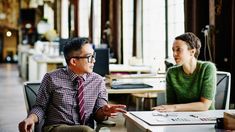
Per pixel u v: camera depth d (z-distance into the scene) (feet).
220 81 12.41
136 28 26.89
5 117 22.90
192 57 10.38
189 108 9.59
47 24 50.55
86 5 42.63
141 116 8.55
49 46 37.99
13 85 40.65
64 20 54.29
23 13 75.15
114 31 30.35
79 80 9.68
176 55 10.32
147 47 26.03
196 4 17.54
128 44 29.17
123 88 13.75
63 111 9.57
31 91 10.72
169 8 22.85
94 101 9.80
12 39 103.30
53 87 9.61
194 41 10.32
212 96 10.18
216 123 7.48
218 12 16.38
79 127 9.07
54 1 59.52
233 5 15.58
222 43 16.44
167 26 23.06
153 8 24.98
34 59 33.04
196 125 7.73
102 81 10.00
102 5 33.65
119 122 19.66
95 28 37.86
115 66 22.17
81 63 9.59
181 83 10.50
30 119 9.14
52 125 9.47
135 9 26.91
